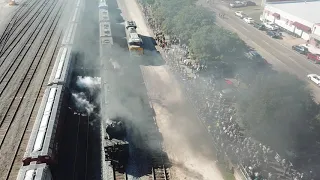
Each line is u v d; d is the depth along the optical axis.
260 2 93.38
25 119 35.72
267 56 55.38
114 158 29.19
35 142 26.67
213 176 29.19
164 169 29.81
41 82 43.97
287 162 29.67
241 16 77.88
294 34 66.69
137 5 84.38
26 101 39.34
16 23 68.69
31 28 65.69
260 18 77.56
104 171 29.12
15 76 45.53
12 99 39.62
